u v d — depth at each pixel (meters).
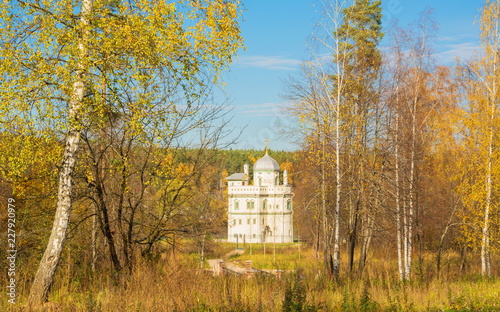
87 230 18.36
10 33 11.72
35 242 18.78
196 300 11.83
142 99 12.55
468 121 25.94
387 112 23.62
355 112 22.92
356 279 19.91
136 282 12.51
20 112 11.70
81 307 10.77
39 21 12.10
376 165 23.83
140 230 16.64
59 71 11.70
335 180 22.56
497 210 26.17
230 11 13.29
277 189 80.44
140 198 15.45
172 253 16.06
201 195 17.64
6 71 11.33
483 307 12.77
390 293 14.88
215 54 13.30
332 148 22.88
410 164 24.84
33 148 12.30
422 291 16.38
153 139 13.48
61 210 13.07
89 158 14.57
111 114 13.22
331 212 24.05
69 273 14.08
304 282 16.00
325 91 22.80
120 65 12.66
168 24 12.73
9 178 13.03
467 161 28.30
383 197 22.94
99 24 12.16
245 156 128.38
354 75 23.20
